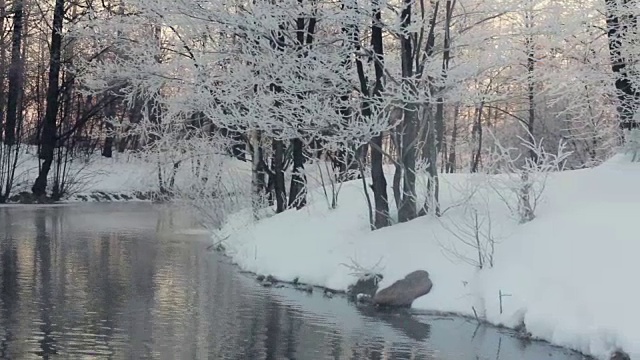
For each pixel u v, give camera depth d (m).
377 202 13.33
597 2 13.27
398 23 12.20
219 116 13.13
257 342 8.58
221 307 10.62
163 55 17.83
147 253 16.52
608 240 9.42
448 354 8.28
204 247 18.12
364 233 13.29
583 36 14.01
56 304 10.30
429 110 12.75
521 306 9.43
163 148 20.22
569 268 9.37
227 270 14.32
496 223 11.34
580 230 9.97
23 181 35.12
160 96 18.50
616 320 8.09
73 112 39.84
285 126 12.45
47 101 34.91
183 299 11.12
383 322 9.88
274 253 14.02
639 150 14.00
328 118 12.13
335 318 10.05
